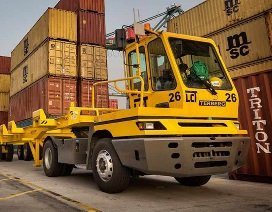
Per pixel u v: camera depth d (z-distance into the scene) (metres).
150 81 5.80
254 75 7.52
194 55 5.85
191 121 5.25
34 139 10.50
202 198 5.47
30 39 20.55
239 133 5.62
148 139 4.92
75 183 7.41
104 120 5.98
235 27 10.70
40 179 8.19
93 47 19.08
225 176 8.70
